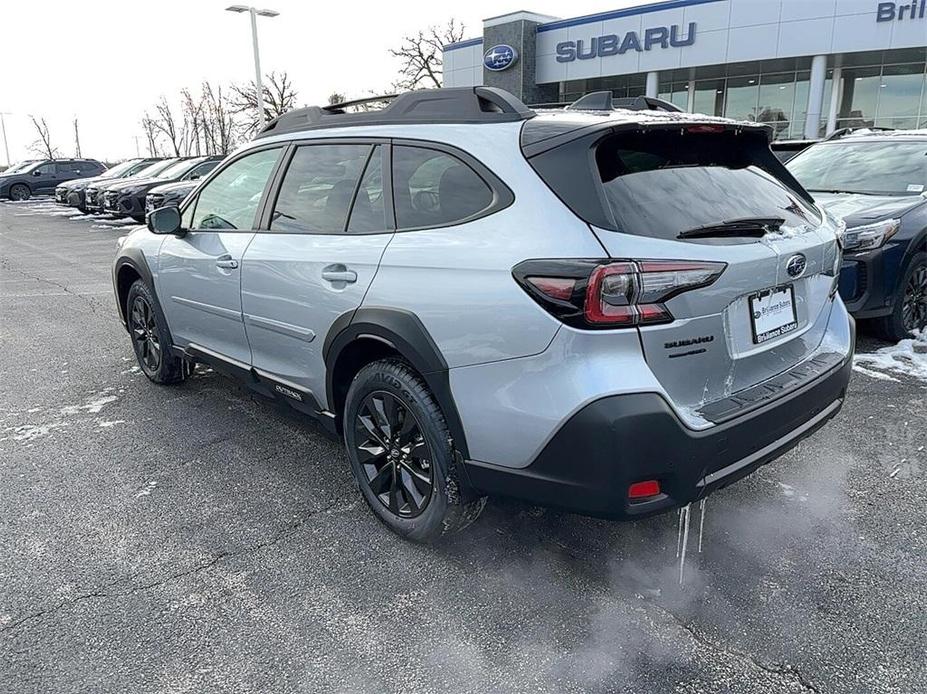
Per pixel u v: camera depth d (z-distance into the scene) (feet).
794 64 73.15
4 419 14.24
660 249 7.22
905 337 18.31
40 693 7.02
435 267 8.30
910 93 71.10
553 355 7.25
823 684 7.05
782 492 10.88
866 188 20.17
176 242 13.74
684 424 7.23
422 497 9.23
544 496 7.68
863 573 8.83
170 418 14.25
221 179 12.97
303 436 13.33
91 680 7.19
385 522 9.85
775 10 68.80
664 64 75.92
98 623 8.05
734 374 8.07
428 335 8.33
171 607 8.34
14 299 27.27
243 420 14.14
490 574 8.95
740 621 8.00
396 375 8.99
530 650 7.60
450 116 9.04
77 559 9.32
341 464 12.14
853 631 7.79
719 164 9.05
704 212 7.98
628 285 7.00
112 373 17.25
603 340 7.06
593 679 7.16
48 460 12.31
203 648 7.66
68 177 100.27
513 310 7.50
